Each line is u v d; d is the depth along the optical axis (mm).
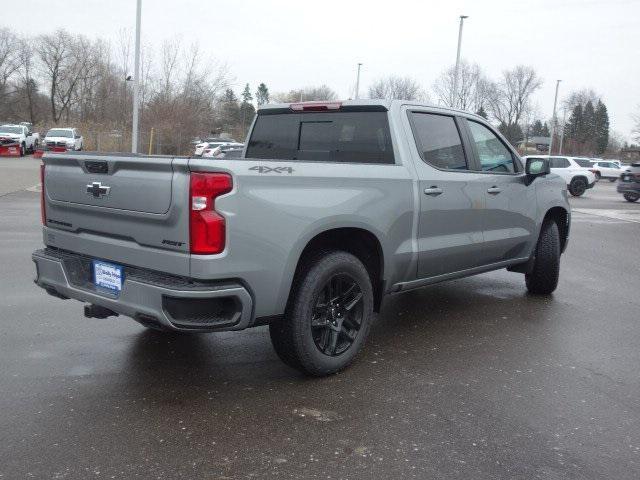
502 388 4016
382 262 4391
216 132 57281
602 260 9547
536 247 6465
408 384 4039
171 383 3959
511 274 7988
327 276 3893
